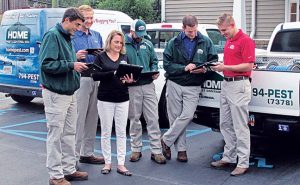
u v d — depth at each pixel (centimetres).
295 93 547
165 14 1673
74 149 546
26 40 945
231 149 587
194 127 842
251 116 582
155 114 613
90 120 600
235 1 1381
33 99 1173
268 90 564
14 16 972
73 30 511
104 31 928
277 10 1479
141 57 602
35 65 935
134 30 594
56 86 500
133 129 617
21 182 547
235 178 553
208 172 577
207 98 627
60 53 502
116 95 556
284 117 561
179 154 621
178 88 602
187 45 600
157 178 556
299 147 692
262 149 682
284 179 548
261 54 781
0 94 1273
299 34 805
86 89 581
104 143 571
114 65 557
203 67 568
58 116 506
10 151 682
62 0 2558
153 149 620
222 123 584
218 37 904
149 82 604
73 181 544
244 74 548
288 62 740
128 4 1892
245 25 1417
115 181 546
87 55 584
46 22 918
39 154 666
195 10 1614
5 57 990
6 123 888
